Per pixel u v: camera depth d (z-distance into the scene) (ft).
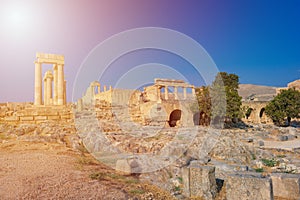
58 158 37.14
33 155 38.24
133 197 24.11
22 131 58.75
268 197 23.53
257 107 189.16
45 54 109.91
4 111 72.84
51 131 60.80
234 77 141.28
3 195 21.67
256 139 80.12
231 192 25.85
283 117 156.76
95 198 22.50
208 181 27.81
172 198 26.81
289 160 49.75
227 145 57.88
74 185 25.38
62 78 111.24
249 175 26.23
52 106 83.87
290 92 160.15
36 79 107.76
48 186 24.59
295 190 27.07
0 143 47.24
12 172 28.66
